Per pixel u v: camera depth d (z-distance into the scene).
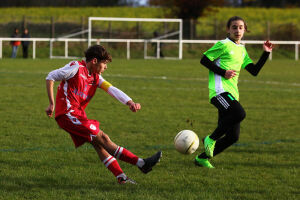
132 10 148.88
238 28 16.92
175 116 28.30
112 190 13.93
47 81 13.32
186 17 115.00
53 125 24.50
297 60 91.00
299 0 196.00
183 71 60.78
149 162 13.77
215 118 27.98
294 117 28.81
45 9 150.00
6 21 107.94
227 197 13.48
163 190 14.05
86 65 13.60
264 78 54.59
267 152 19.53
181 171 16.31
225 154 19.05
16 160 17.17
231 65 16.89
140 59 85.25
